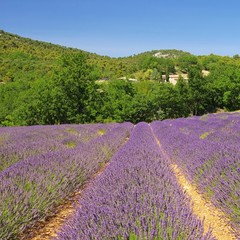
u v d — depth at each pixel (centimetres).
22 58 11575
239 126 1276
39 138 1155
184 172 648
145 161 563
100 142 984
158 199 316
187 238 237
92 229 251
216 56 13612
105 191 365
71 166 566
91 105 3584
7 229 330
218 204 407
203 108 6025
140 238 238
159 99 5550
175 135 1136
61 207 471
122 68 13475
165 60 14288
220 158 527
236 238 337
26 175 464
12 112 4262
